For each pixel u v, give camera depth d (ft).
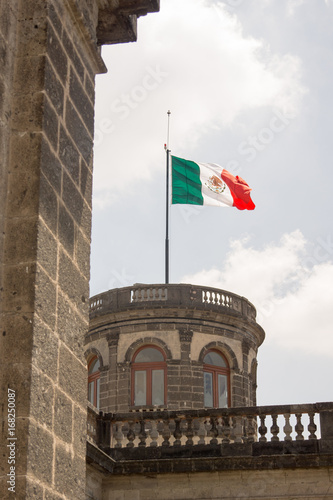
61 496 35.12
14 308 34.17
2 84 36.65
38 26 38.60
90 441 97.60
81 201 41.68
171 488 100.99
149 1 48.03
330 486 97.45
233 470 99.71
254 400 169.48
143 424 105.91
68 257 38.88
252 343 171.32
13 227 35.35
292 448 99.81
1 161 35.83
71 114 41.29
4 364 33.30
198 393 156.87
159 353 160.76
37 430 33.04
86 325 40.70
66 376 37.14
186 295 164.35
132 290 165.78
